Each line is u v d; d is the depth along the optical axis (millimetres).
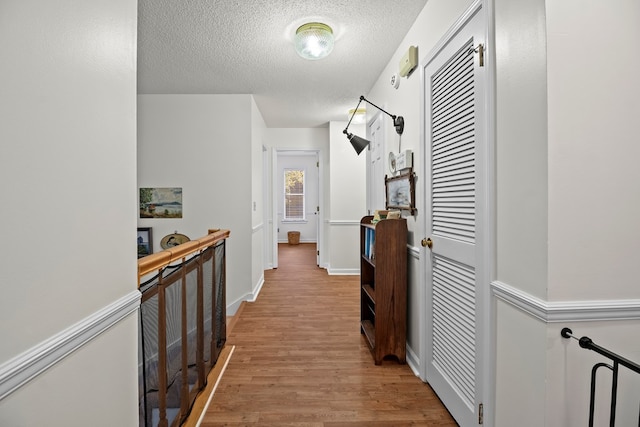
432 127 1993
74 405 810
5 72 621
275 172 5684
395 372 2258
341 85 3535
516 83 1181
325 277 5117
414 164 2289
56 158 749
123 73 1039
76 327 805
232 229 3891
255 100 4051
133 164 1101
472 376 1549
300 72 3184
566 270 1045
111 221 970
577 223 1045
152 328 1309
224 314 2588
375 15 2217
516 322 1206
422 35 2148
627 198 1060
